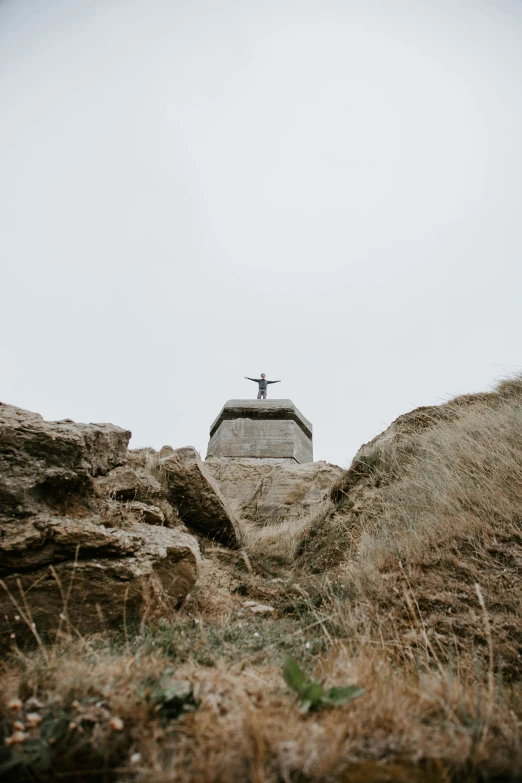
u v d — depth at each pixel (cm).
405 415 795
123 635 287
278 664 258
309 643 286
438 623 303
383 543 439
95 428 465
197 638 291
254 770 150
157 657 246
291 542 630
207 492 580
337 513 630
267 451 1270
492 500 430
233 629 323
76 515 373
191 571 363
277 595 440
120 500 472
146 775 153
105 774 159
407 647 277
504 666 255
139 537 363
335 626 331
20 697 196
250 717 173
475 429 591
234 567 516
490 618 297
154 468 577
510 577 334
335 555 526
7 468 352
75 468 383
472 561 363
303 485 991
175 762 158
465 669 252
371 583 378
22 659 235
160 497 525
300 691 192
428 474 542
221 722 178
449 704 191
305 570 531
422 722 184
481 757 158
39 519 331
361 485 668
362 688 190
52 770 161
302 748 159
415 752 162
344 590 401
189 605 365
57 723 174
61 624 285
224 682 211
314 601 411
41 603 290
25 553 305
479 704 185
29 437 372
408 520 465
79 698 190
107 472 493
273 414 1341
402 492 552
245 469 1105
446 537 400
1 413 403
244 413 1352
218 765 153
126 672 213
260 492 998
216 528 577
